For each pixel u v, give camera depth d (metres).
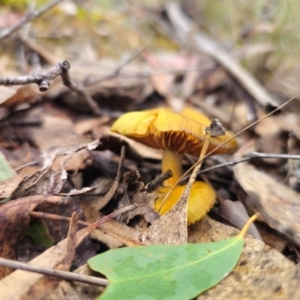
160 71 0.21
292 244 0.10
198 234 0.10
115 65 0.21
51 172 0.10
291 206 0.10
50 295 0.07
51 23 0.22
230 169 0.13
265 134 0.15
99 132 0.15
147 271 0.07
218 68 0.22
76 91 0.14
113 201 0.10
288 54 0.19
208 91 0.21
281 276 0.08
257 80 0.20
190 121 0.10
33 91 0.14
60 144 0.12
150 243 0.09
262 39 0.22
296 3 0.18
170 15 0.30
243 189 0.11
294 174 0.12
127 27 0.27
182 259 0.08
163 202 0.10
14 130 0.13
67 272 0.07
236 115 0.19
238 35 0.25
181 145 0.11
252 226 0.10
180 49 0.27
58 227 0.09
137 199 0.10
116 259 0.08
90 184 0.11
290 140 0.13
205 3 0.31
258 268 0.08
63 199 0.09
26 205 0.08
